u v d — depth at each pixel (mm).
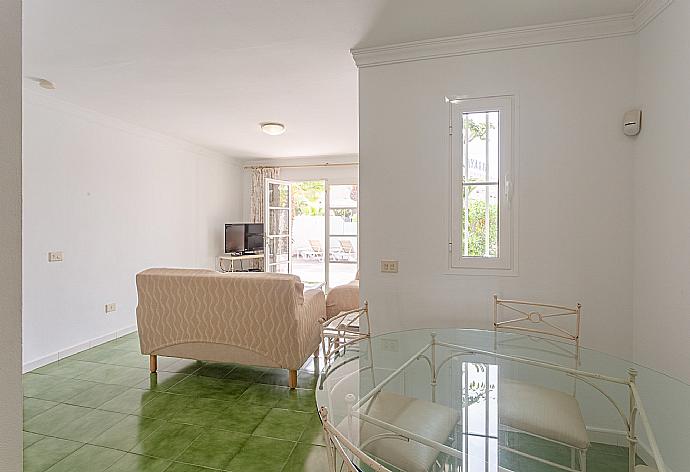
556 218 2664
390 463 1310
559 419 1584
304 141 6117
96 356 4184
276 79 3502
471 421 1564
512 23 2580
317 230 7781
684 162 2006
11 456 618
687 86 1973
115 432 2668
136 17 2441
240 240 7094
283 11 2396
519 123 2719
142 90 3773
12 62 613
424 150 2902
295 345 3322
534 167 2697
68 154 4184
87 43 2789
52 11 2363
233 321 3436
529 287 2723
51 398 3176
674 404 1698
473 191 2832
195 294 3504
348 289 4375
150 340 3656
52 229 4016
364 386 1878
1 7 595
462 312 2852
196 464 2324
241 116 4695
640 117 2436
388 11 2410
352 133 5586
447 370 2045
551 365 2100
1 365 600
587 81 2590
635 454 1421
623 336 2559
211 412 2953
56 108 4039
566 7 2387
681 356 2045
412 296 2943
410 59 2904
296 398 3191
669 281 2150
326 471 2258
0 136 593
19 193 626
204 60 3096
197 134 5652
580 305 2592
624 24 2500
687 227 1988
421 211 2918
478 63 2785
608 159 2568
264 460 2363
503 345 2398
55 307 4051
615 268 2568
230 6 2332
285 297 3297
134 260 5141
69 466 2297
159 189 5598
